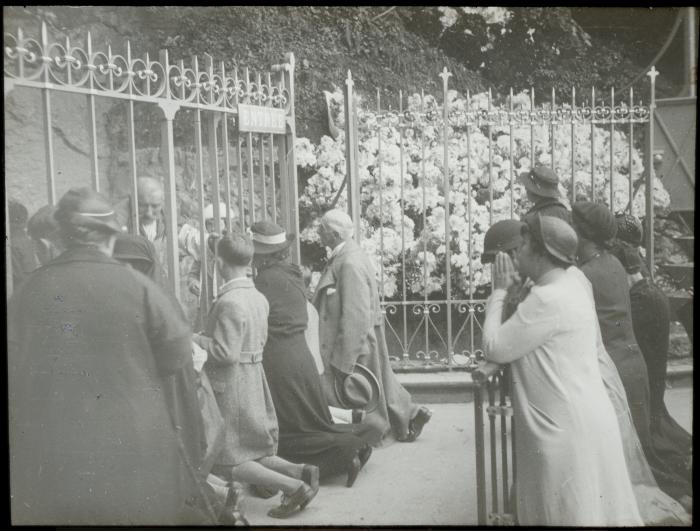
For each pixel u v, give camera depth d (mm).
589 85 6391
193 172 6121
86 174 5664
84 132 5695
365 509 4152
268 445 4145
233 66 6266
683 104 6125
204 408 4008
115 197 5805
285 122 5273
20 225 4086
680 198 6246
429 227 6555
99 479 3566
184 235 5023
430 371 6137
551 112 6176
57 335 3535
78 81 3881
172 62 6148
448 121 6250
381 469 4648
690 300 5730
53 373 3541
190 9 6234
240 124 4777
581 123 6172
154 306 3596
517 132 6586
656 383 4480
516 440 3594
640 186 6508
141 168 5906
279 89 5262
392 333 6492
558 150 6582
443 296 6590
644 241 6164
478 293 6590
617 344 4270
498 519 3695
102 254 3631
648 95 6227
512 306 3734
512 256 4027
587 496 3480
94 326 3533
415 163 6562
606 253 4371
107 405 3539
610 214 4340
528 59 6500
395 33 6605
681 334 5801
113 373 3549
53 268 3566
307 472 4070
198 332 4469
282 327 4500
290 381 4449
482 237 6559
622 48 6309
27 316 3545
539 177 4723
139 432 3557
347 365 4938
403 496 4191
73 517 3584
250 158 4871
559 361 3512
